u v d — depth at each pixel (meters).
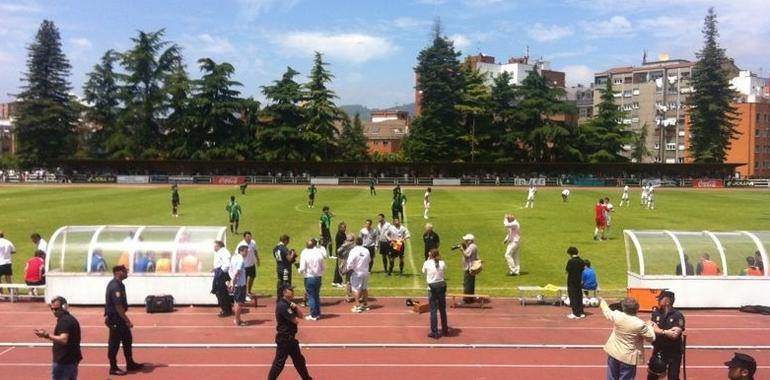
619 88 139.75
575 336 15.84
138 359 13.95
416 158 102.19
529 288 19.06
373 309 18.44
